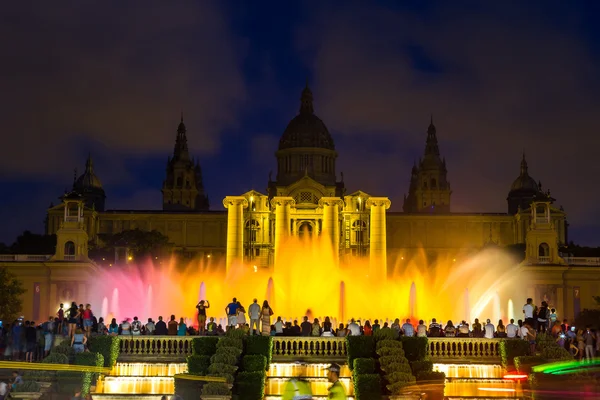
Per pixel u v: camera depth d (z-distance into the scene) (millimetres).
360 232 176375
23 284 146250
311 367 60969
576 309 150250
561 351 59125
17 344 60438
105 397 54375
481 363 61875
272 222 176625
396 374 53875
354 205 177250
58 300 145625
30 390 47719
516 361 59406
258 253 176000
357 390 54562
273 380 58344
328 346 63062
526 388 57188
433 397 55031
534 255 152750
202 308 72750
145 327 73000
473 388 59438
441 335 69312
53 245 175125
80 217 149125
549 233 152750
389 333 60625
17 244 175500
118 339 61812
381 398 54031
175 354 62188
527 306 70250
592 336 61719
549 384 56156
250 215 176375
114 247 167875
